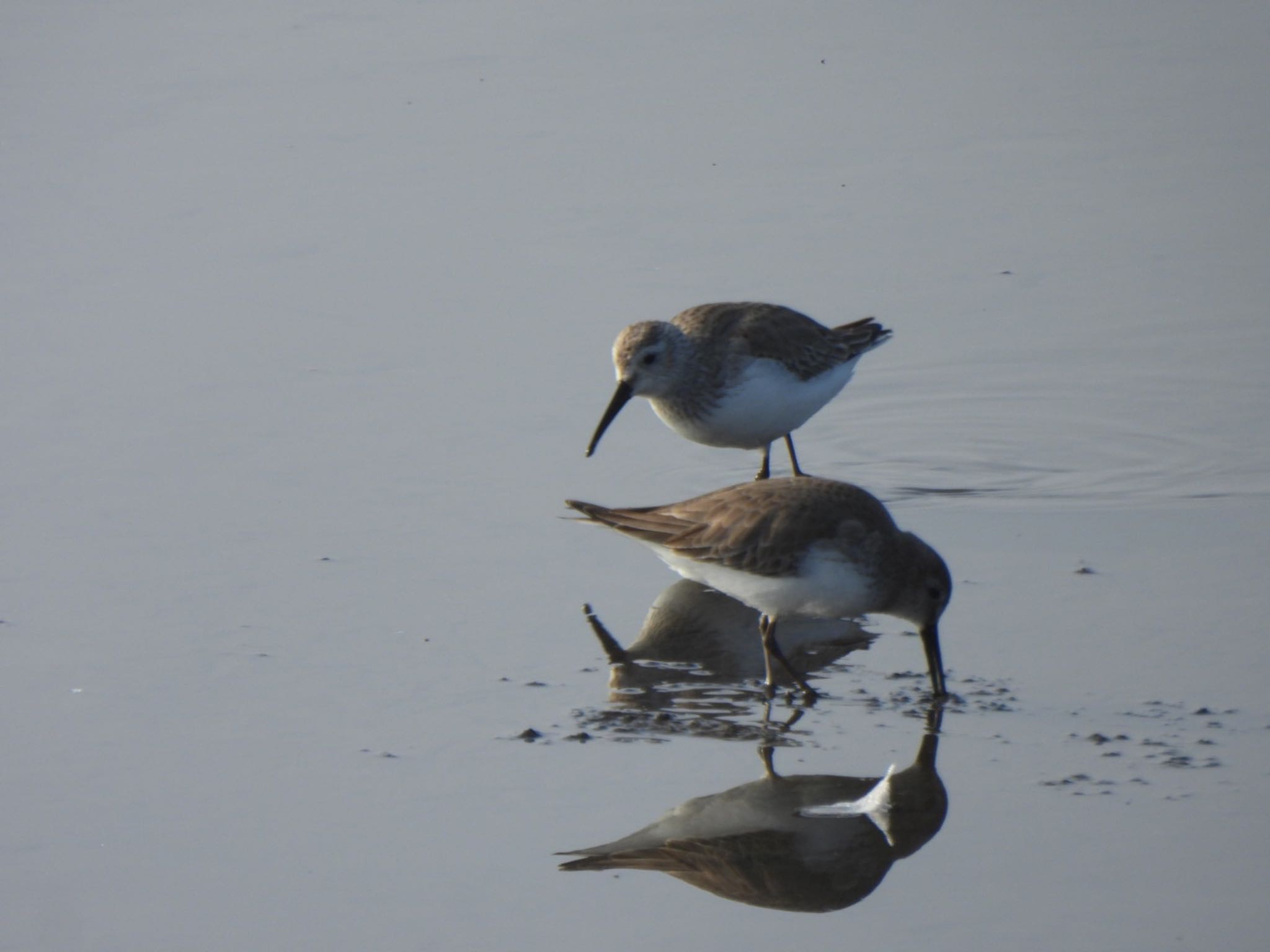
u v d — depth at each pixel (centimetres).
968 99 2336
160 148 2164
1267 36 2556
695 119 2266
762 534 1041
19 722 977
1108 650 1042
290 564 1204
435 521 1280
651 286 1758
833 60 2503
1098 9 2727
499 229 1922
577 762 932
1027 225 1927
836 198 2008
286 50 2547
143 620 1114
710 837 851
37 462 1378
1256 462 1390
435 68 2458
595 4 2780
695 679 1045
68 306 1722
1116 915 760
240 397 1513
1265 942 734
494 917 780
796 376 1395
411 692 1019
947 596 1029
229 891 802
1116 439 1466
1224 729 934
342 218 1956
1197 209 1948
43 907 789
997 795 876
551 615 1134
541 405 1505
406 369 1577
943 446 1480
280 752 944
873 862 816
